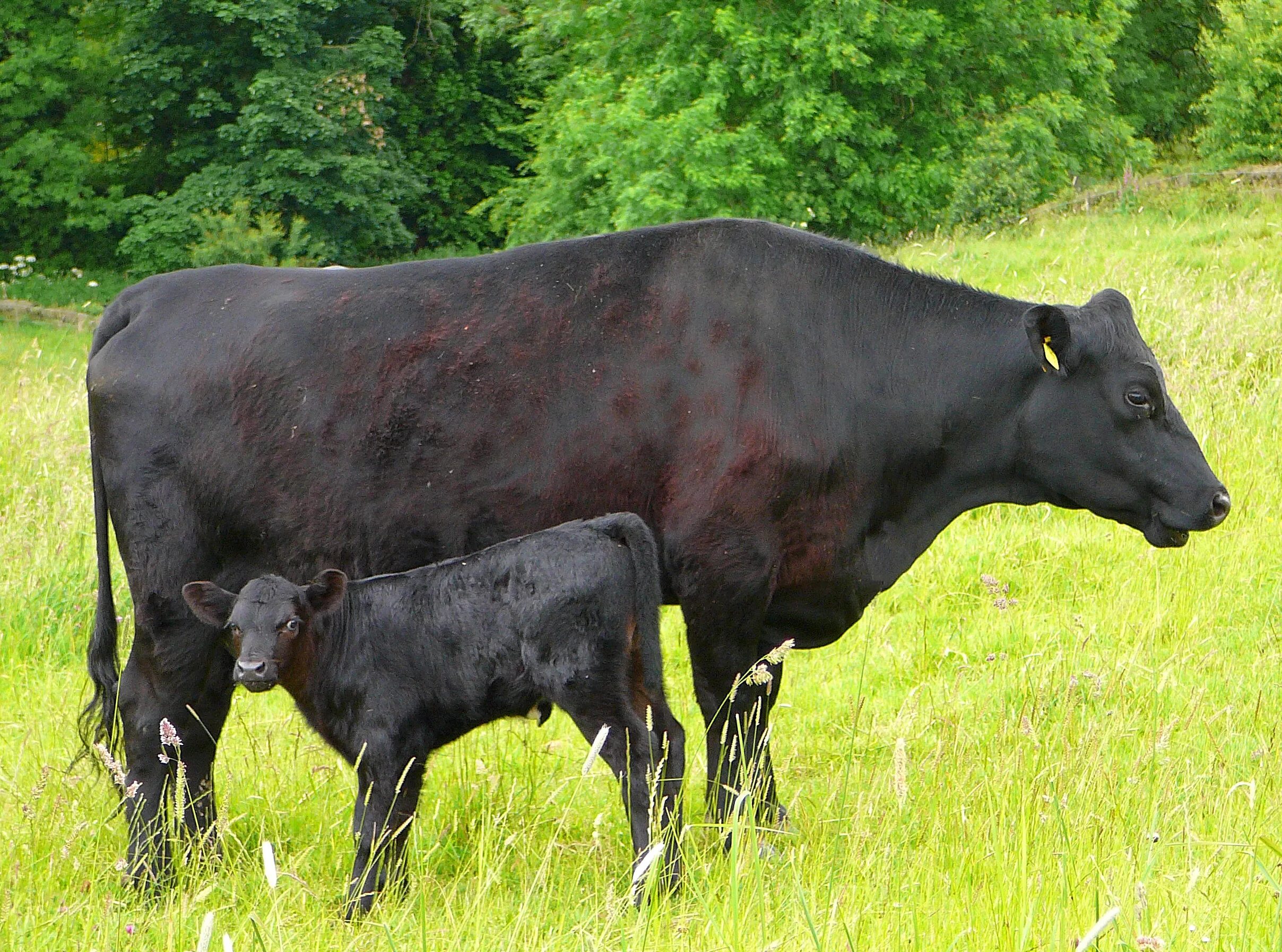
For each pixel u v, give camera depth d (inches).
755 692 506.0
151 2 3110.2
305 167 3014.3
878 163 2365.9
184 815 495.5
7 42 3225.9
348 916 432.8
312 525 494.6
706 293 497.4
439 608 462.9
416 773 471.8
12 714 661.9
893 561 535.8
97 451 515.2
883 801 499.5
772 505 489.1
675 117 2367.1
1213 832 463.5
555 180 2783.0
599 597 450.6
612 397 486.6
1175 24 3218.5
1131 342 510.9
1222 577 755.4
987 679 663.1
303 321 499.8
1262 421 957.8
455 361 490.0
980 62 2541.8
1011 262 1497.3
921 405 519.2
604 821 499.2
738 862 412.8
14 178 3193.9
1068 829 445.7
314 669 465.7
